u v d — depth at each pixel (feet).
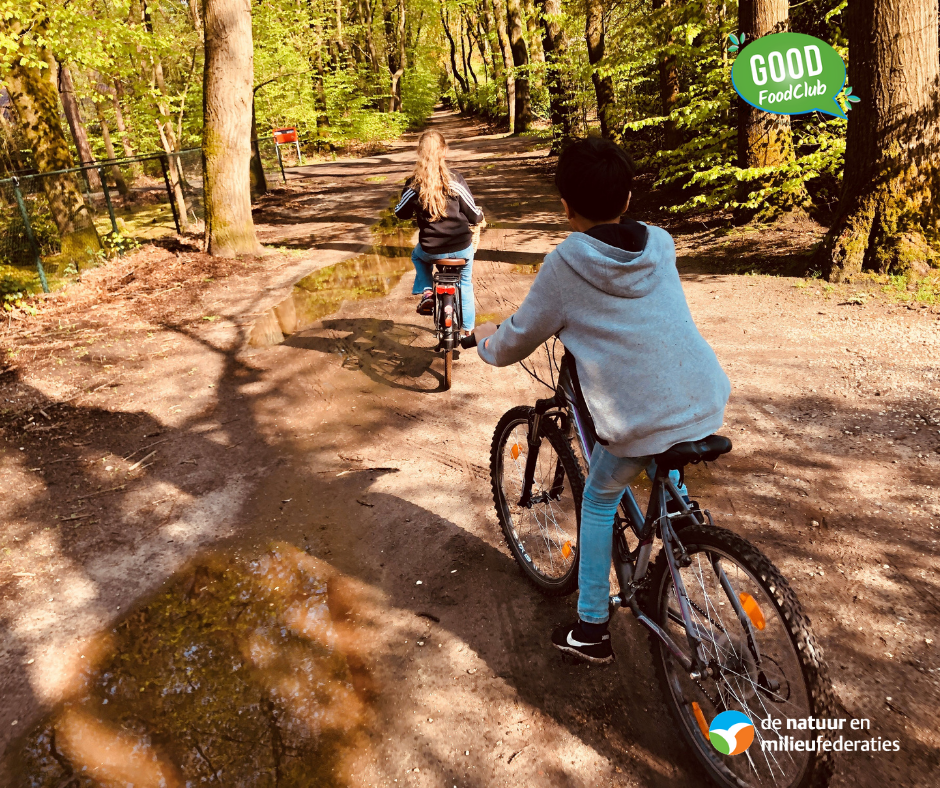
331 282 27.76
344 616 9.74
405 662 8.84
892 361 15.72
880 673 8.02
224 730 7.99
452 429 15.11
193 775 7.45
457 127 142.92
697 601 6.99
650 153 44.96
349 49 120.88
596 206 6.90
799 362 16.39
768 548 10.31
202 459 14.47
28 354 20.72
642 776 7.18
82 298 26.55
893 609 8.94
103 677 8.93
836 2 30.19
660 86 41.24
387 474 13.46
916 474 11.72
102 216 34.01
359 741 7.73
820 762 5.89
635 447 6.81
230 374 18.80
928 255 19.89
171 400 17.33
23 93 29.27
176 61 51.42
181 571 11.00
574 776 7.21
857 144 20.74
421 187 15.67
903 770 6.93
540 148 74.64
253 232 33.22
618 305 6.74
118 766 7.60
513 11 93.35
